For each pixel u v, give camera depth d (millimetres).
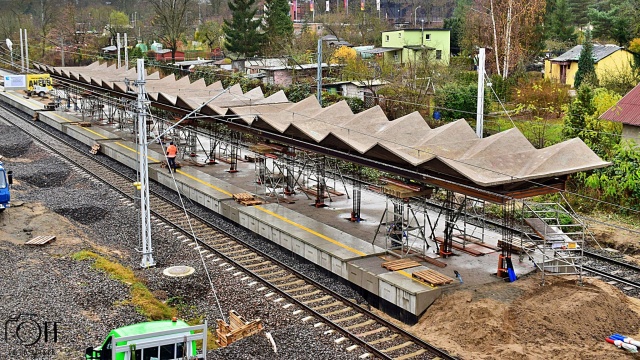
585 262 28250
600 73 58281
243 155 48469
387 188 26453
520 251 26031
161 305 23281
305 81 61625
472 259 26594
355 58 67000
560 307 21422
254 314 22938
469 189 24188
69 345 19016
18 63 105875
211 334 21656
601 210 35156
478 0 76312
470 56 70750
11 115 67812
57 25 115250
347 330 21406
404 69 56500
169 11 88562
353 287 25547
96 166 47125
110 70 64750
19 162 47875
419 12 142250
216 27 112062
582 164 23594
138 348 16281
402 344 20625
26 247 27828
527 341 20047
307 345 20188
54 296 22391
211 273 26656
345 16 113062
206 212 36531
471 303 22016
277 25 83062
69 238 29375
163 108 46562
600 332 20516
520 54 60562
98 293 22938
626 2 79875
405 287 22797
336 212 33625
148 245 27438
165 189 41656
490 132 45719
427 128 29641
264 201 35250
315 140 30859
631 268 27484
